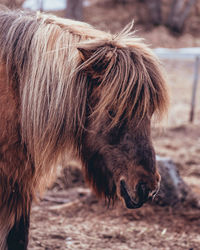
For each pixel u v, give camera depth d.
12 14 2.91
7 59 2.63
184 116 8.67
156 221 4.11
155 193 2.66
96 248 3.52
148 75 2.47
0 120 2.60
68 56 2.62
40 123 2.62
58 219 4.16
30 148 2.65
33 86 2.60
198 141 7.20
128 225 4.02
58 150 2.73
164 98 2.55
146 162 2.49
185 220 4.12
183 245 3.60
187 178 5.47
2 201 2.70
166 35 16.14
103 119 2.56
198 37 16.72
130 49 2.56
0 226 2.75
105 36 2.75
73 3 11.36
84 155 2.84
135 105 2.46
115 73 2.46
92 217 4.22
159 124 2.85
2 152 2.63
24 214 2.78
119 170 2.58
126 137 2.51
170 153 6.45
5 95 2.60
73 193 5.04
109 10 17.50
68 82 2.59
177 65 12.55
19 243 2.83
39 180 2.84
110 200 3.11
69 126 2.64
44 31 2.71
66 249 3.47
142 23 16.95
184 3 18.58
